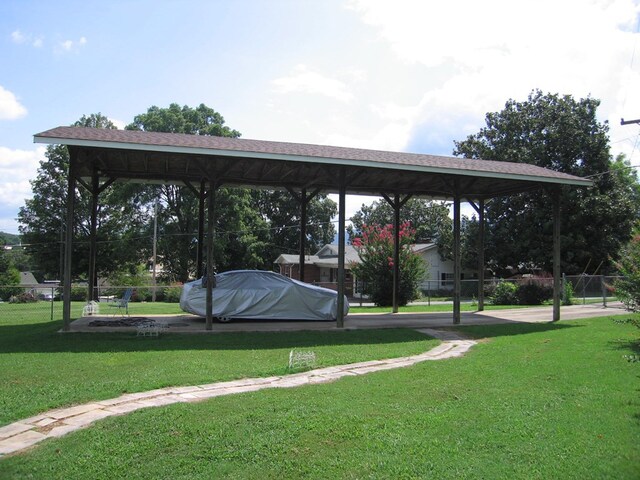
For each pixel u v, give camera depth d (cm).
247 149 1141
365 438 463
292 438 462
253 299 1334
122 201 3719
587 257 3177
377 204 5747
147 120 3797
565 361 827
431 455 425
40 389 640
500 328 1309
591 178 3244
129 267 4319
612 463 404
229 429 484
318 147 1395
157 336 1073
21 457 423
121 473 397
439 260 4088
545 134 3447
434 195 1816
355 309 2027
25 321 1429
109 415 538
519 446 443
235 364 823
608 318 1502
